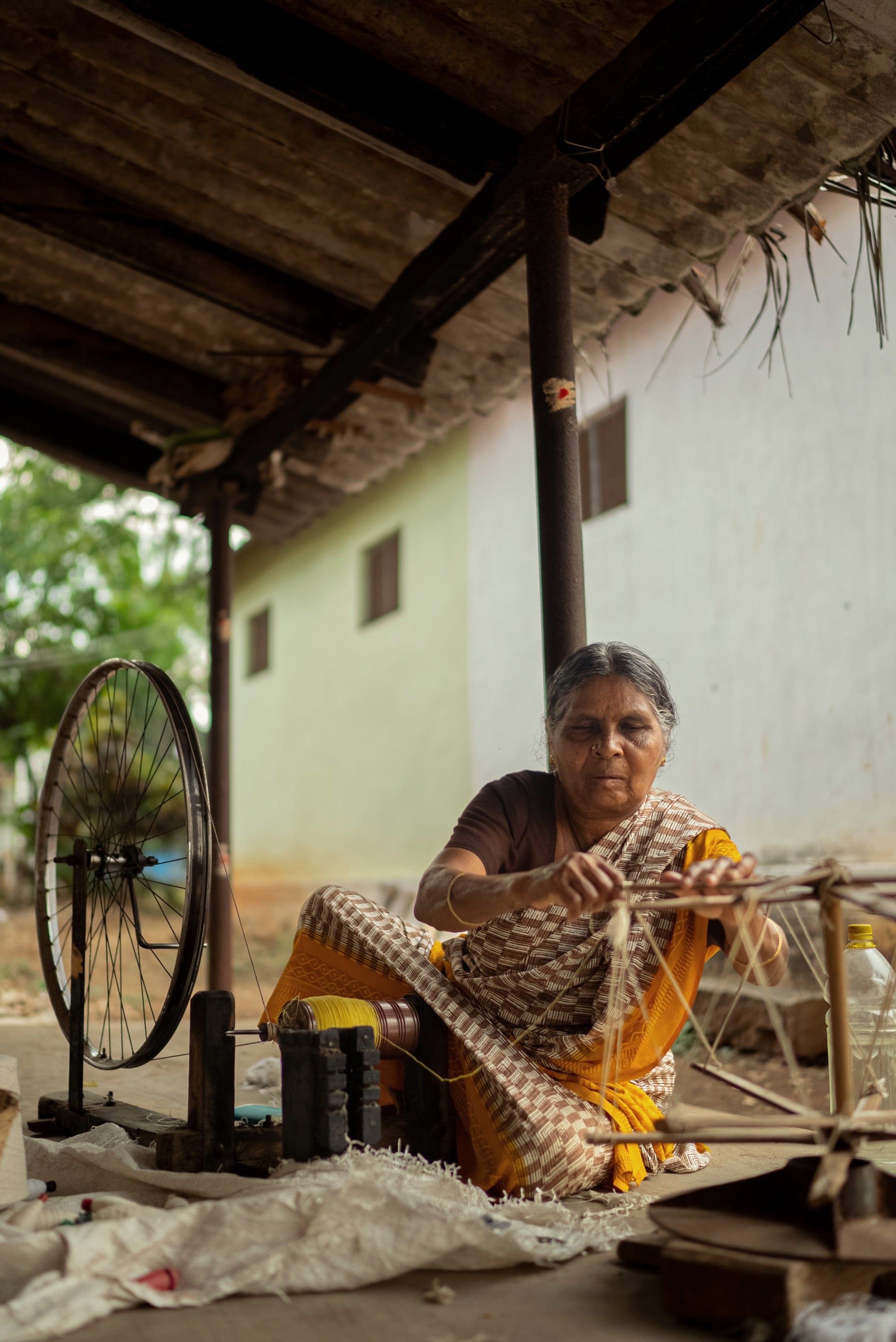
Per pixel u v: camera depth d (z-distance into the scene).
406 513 9.80
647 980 2.40
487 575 8.57
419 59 3.55
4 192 4.73
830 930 1.85
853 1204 1.72
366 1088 2.26
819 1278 1.65
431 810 9.29
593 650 2.51
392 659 9.97
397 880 9.53
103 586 16.70
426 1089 2.45
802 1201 1.81
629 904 1.93
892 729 5.27
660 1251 1.81
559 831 2.56
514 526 8.26
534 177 3.53
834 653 5.60
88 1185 2.50
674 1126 1.91
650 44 3.01
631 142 3.38
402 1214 1.94
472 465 8.81
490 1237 1.92
